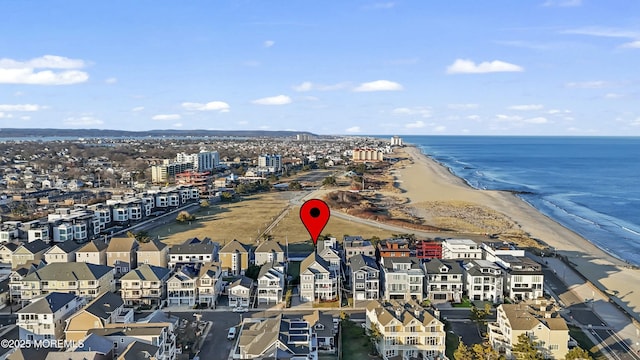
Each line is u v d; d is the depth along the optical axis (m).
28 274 101.00
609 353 79.19
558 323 78.25
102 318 78.31
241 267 122.62
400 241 126.12
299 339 72.25
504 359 72.06
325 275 103.00
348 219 188.00
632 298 107.25
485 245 124.38
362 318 93.44
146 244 121.94
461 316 94.88
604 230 184.25
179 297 99.56
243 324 84.75
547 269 125.31
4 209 198.88
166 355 72.88
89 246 120.06
